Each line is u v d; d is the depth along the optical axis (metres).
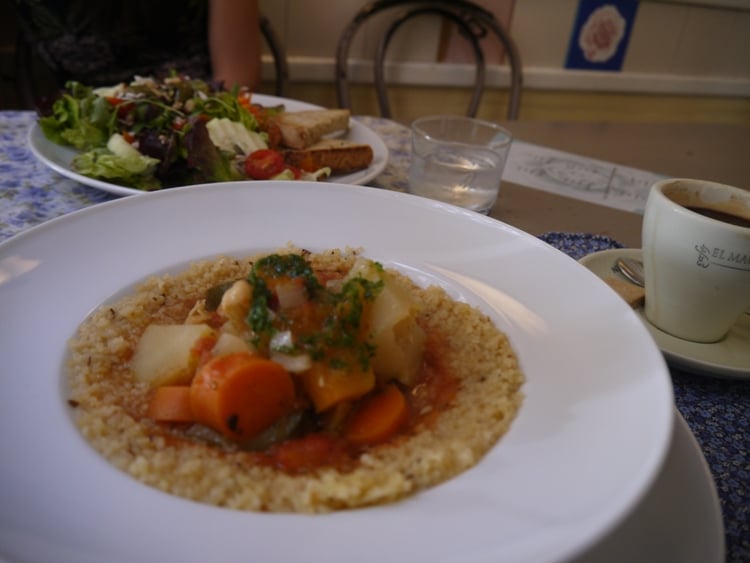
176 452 0.19
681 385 0.27
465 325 0.26
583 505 0.16
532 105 1.18
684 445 0.21
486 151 0.43
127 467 0.18
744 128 0.72
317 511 0.17
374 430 0.21
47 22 0.69
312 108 0.56
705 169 0.57
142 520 0.16
